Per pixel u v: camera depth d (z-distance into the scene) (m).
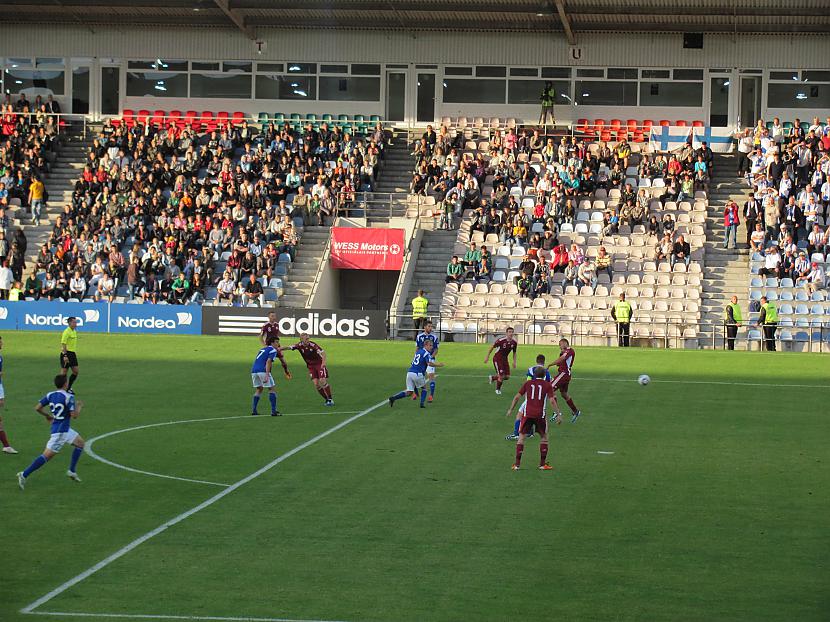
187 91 72.25
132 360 45.03
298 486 24.59
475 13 67.00
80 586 17.77
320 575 18.44
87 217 61.75
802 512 22.62
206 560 19.20
